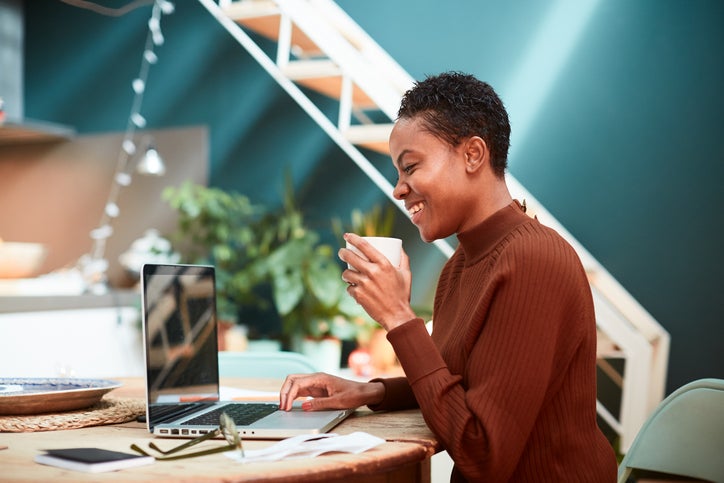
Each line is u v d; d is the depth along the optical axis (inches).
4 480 33.1
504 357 41.8
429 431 45.7
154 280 47.5
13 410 49.5
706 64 138.0
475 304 46.4
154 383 45.9
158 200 187.3
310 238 151.5
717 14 137.3
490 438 40.1
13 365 118.6
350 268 46.3
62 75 202.4
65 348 129.0
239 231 161.6
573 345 43.6
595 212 145.9
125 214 191.3
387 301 44.7
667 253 139.8
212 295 57.7
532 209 140.8
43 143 203.0
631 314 136.9
